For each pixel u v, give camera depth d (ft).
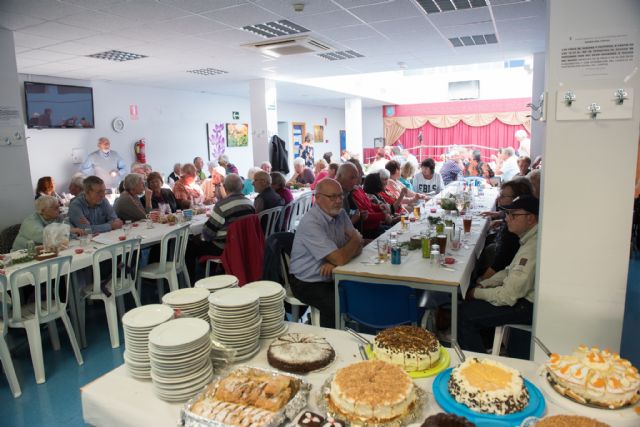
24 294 11.17
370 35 16.67
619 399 3.51
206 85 27.76
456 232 10.94
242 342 4.70
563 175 5.63
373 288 7.74
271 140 26.94
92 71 21.09
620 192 5.46
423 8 13.44
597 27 5.22
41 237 11.06
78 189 18.37
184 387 4.07
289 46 17.62
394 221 15.37
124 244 10.40
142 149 26.37
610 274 5.66
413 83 49.55
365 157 52.70
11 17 12.41
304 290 8.77
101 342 10.54
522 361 4.66
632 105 5.24
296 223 18.63
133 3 11.80
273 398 3.79
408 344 4.53
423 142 50.14
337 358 4.74
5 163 13.64
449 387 3.89
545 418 3.27
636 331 10.37
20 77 20.67
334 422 3.51
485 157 47.65
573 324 5.92
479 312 7.66
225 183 13.25
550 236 5.83
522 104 45.37
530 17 14.62
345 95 37.24
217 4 12.23
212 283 5.74
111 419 4.13
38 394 8.34
